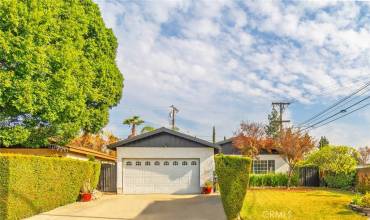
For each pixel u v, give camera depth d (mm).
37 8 18750
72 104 21109
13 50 17578
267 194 24391
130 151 26641
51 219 14992
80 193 21281
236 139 37188
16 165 14367
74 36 22875
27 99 18250
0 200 13781
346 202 19312
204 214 16016
